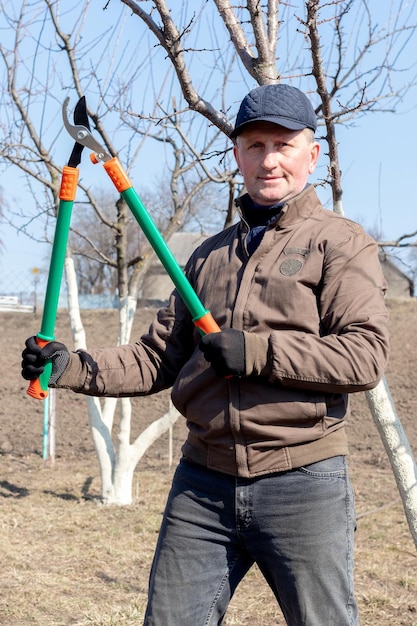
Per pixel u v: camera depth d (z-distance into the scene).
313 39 3.85
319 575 2.20
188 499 2.36
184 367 2.42
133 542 5.95
